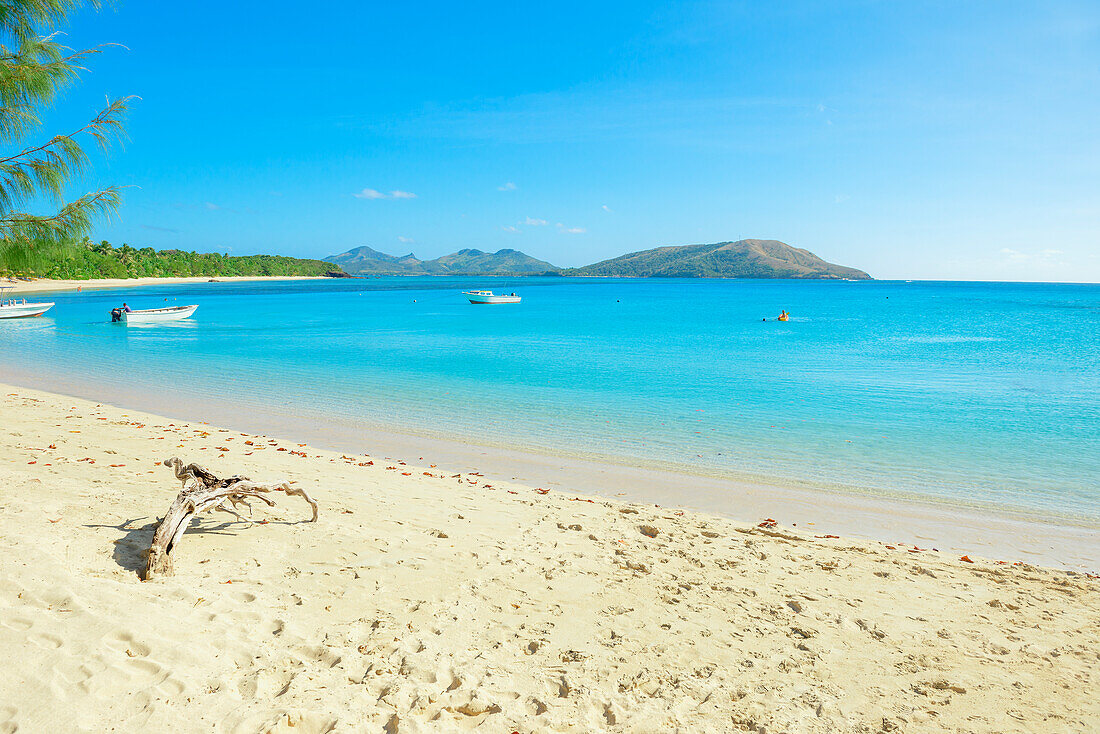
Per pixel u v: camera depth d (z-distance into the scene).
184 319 59.03
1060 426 16.58
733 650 5.23
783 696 4.58
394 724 3.96
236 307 86.75
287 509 8.26
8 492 7.64
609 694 4.48
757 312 86.31
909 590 6.75
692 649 5.21
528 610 5.77
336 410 17.89
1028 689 4.80
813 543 8.33
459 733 3.95
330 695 4.22
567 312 82.56
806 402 19.91
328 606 5.55
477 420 16.70
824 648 5.34
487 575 6.51
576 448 13.90
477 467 12.22
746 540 8.26
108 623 4.75
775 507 10.25
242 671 4.43
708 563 7.29
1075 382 25.03
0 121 7.41
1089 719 4.42
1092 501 10.73
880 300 138.62
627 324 60.88
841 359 32.97
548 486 11.09
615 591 6.32
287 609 5.43
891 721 4.32
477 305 98.56
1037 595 6.76
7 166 7.44
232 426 15.45
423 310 83.50
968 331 56.25
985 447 14.33
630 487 11.16
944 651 5.37
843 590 6.66
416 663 4.70
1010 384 24.42
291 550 6.77
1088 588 7.03
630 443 14.41
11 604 4.84
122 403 18.39
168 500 7.99
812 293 186.75
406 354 33.47
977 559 8.04
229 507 7.97
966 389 22.97
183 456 11.23
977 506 10.45
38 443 11.45
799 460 13.14
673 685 4.65
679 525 8.81
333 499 8.96
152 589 5.43
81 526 6.64
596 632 5.42
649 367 28.64
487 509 9.09
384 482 10.37
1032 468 12.67
